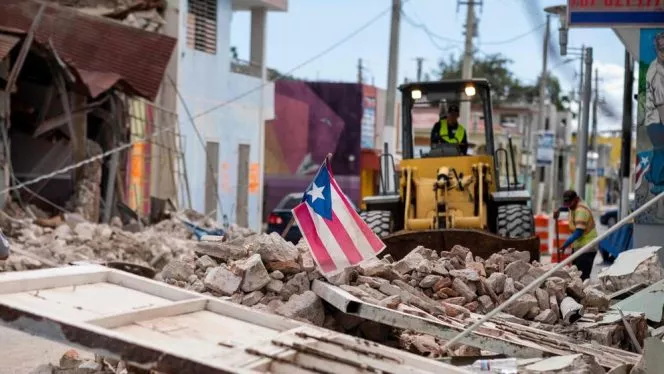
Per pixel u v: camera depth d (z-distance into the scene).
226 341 6.63
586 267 17.36
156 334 6.67
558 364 7.57
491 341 8.16
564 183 82.25
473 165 17.73
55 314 6.44
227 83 39.16
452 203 17.42
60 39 26.00
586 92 29.67
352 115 52.53
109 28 27.12
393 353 6.71
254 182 42.19
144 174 32.19
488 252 15.57
